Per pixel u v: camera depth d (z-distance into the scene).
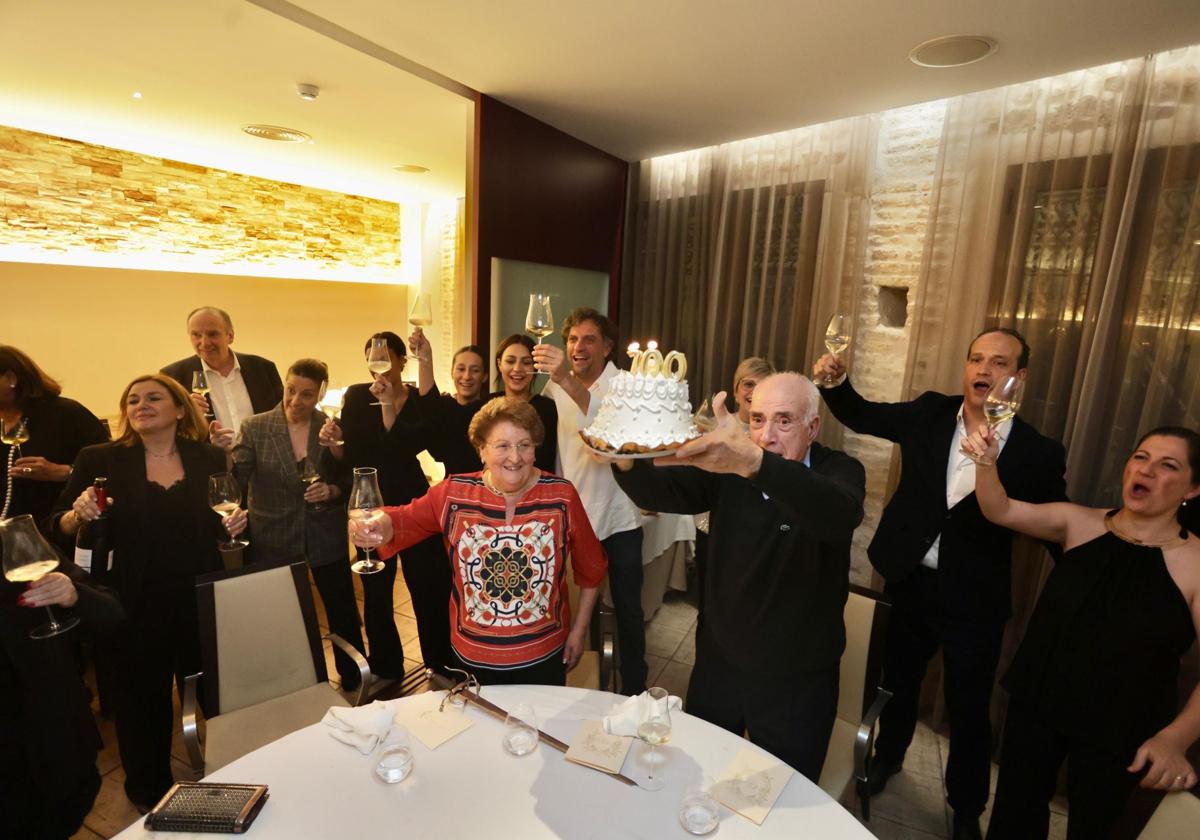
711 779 1.29
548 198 3.35
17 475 2.26
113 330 4.18
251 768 1.28
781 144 3.30
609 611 2.16
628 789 1.25
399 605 3.60
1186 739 1.40
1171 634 1.53
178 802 1.15
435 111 3.10
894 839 2.13
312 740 1.37
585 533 1.79
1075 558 1.70
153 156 4.25
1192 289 2.20
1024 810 1.77
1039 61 2.28
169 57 2.48
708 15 2.01
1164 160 2.23
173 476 2.03
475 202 2.95
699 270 3.72
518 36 2.23
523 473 1.63
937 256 2.82
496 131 2.96
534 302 2.20
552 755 1.34
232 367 3.21
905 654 2.26
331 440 2.37
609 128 3.29
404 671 2.89
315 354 5.49
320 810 1.17
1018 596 2.58
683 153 3.74
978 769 2.05
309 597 2.03
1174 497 1.55
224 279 4.75
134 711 1.98
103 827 2.01
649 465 1.54
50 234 3.86
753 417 1.55
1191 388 2.23
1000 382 1.49
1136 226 2.30
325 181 5.09
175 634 2.04
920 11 1.92
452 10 2.05
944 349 2.81
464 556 1.67
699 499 1.68
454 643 1.71
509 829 1.14
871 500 3.23
